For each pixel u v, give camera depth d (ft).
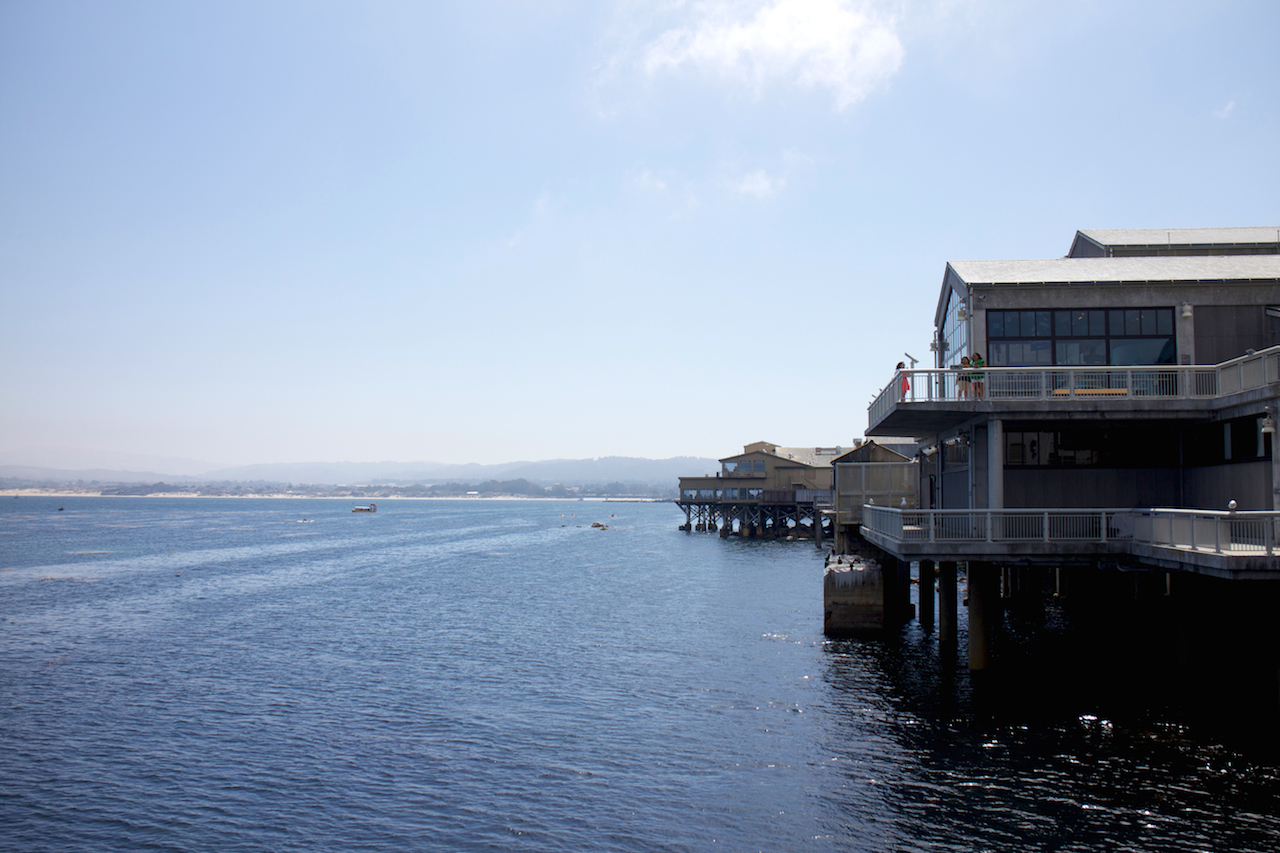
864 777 65.92
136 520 571.28
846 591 120.57
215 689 97.14
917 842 54.70
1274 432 71.97
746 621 139.64
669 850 55.01
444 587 198.39
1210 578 83.87
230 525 523.29
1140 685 88.22
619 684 97.55
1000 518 81.35
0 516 620.49
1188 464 88.94
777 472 361.92
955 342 103.09
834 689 91.71
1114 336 90.58
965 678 93.09
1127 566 77.61
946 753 70.03
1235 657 82.84
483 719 84.17
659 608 157.89
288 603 170.19
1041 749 69.82
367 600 174.91
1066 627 121.19
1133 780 62.80
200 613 156.25
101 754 74.38
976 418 90.74
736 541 341.62
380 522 613.11
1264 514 61.72
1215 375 85.46
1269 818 56.18
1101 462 91.40
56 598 176.04
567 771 69.21
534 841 56.59
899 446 214.90
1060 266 99.25
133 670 107.24
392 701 91.35
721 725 80.59
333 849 55.98
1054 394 86.58
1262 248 115.34
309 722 83.66
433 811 61.72
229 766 71.20
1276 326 88.28
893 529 90.63
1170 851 52.24
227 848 56.29
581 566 250.98
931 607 124.88
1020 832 55.42
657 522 638.94
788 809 60.64
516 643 124.16
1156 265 97.81
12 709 88.74
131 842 57.21
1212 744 69.67
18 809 62.54
